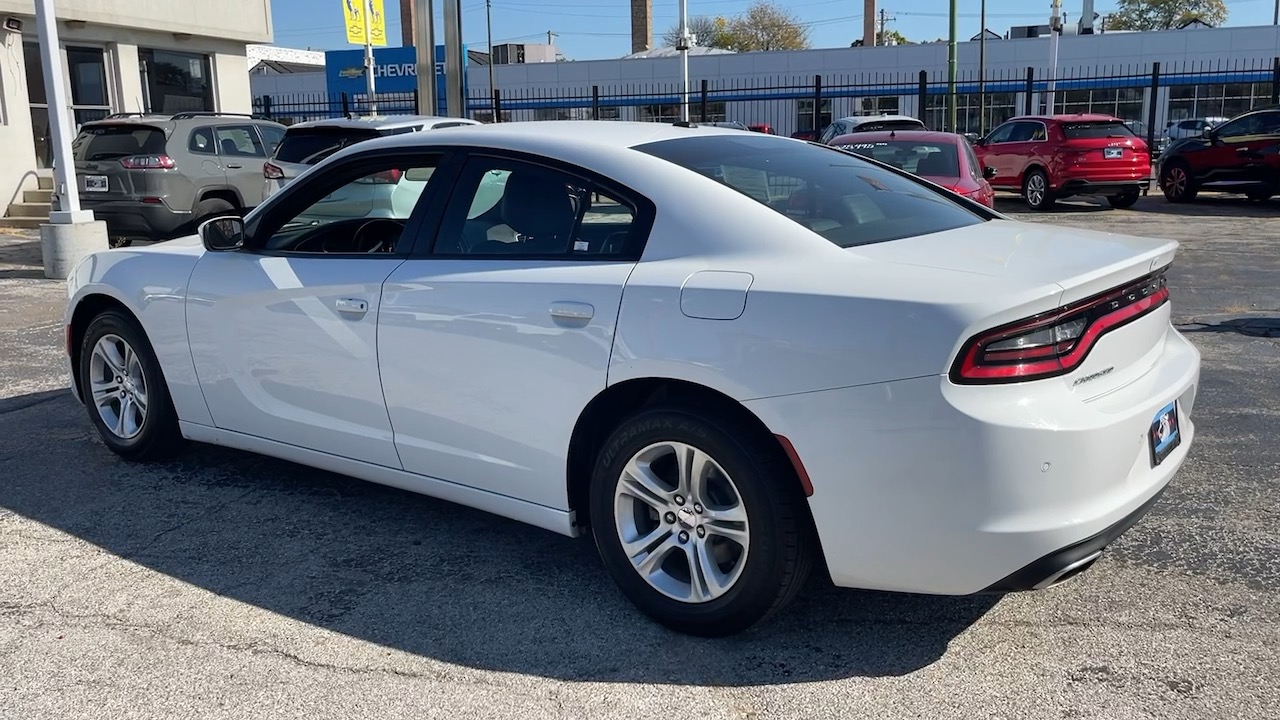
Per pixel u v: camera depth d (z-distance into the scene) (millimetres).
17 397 5988
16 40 14672
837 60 39875
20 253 12570
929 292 2678
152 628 3258
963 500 2631
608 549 3264
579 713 2768
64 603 3430
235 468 4770
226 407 4301
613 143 3490
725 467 2930
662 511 3137
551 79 42062
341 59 29375
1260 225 14500
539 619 3299
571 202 3393
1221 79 37781
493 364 3379
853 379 2703
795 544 2902
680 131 3811
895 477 2691
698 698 2828
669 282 3031
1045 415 2625
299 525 4094
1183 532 3850
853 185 3627
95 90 16016
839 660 3010
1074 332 2729
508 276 3375
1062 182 16844
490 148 3627
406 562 3740
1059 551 2658
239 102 18328
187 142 11820
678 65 40719
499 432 3426
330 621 3299
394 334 3627
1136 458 2861
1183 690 2801
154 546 3893
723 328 2896
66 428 5395
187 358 4367
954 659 2996
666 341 2979
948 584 2738
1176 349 3404
